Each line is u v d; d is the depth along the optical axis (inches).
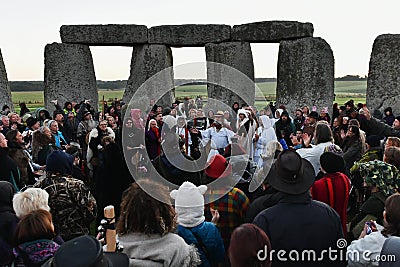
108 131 282.2
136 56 709.9
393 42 634.2
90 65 708.7
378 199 163.2
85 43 703.1
